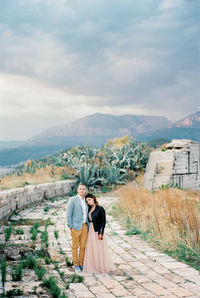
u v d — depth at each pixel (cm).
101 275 591
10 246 765
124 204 1365
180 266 642
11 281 526
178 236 802
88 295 484
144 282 549
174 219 909
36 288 489
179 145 2342
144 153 2770
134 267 641
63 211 1445
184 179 2250
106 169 2425
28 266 623
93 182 2295
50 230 1012
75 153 2870
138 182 2331
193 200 1107
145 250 770
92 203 633
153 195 1435
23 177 2064
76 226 629
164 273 599
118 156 2650
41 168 2636
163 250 764
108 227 1046
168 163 2205
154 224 944
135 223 1065
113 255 731
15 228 1041
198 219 838
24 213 1387
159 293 493
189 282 546
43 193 1820
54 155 2981
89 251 613
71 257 705
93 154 2825
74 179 2364
